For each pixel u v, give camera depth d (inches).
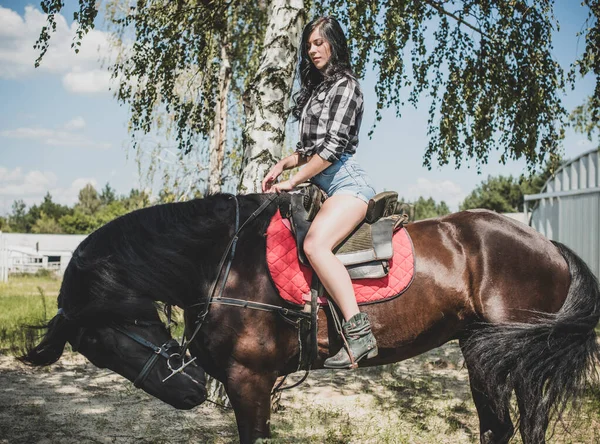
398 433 151.4
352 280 103.3
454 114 296.0
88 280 101.1
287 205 108.0
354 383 218.8
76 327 103.4
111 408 178.7
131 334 103.0
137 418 168.1
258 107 181.5
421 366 251.8
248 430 102.0
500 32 281.9
